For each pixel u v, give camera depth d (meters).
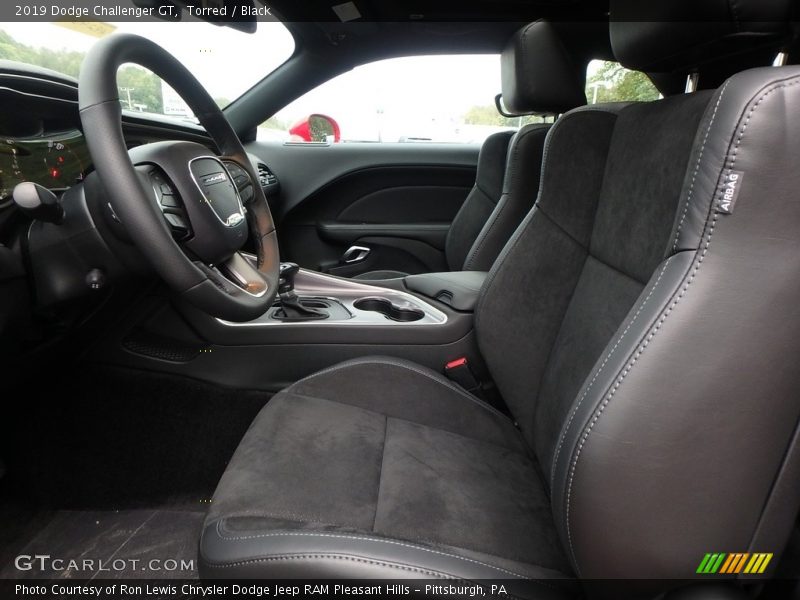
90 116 0.74
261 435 0.94
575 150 1.00
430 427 1.04
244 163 1.15
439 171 2.54
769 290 0.52
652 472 0.57
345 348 1.30
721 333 0.54
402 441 0.97
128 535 1.26
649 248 0.76
